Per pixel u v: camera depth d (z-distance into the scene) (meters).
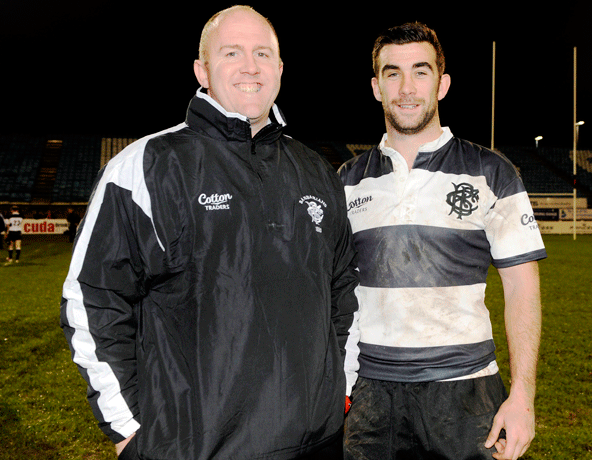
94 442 3.25
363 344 1.91
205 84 1.76
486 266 1.90
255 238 1.50
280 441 1.42
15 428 3.41
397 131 1.95
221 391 1.40
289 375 1.46
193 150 1.51
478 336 1.83
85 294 1.46
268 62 1.67
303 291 1.54
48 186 26.70
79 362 1.48
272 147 1.62
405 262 1.83
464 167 1.87
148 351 1.49
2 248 16.47
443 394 1.78
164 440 1.40
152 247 1.47
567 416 3.62
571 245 17.03
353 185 2.05
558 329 5.97
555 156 32.88
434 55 1.93
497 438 1.69
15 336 5.66
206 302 1.45
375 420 1.85
